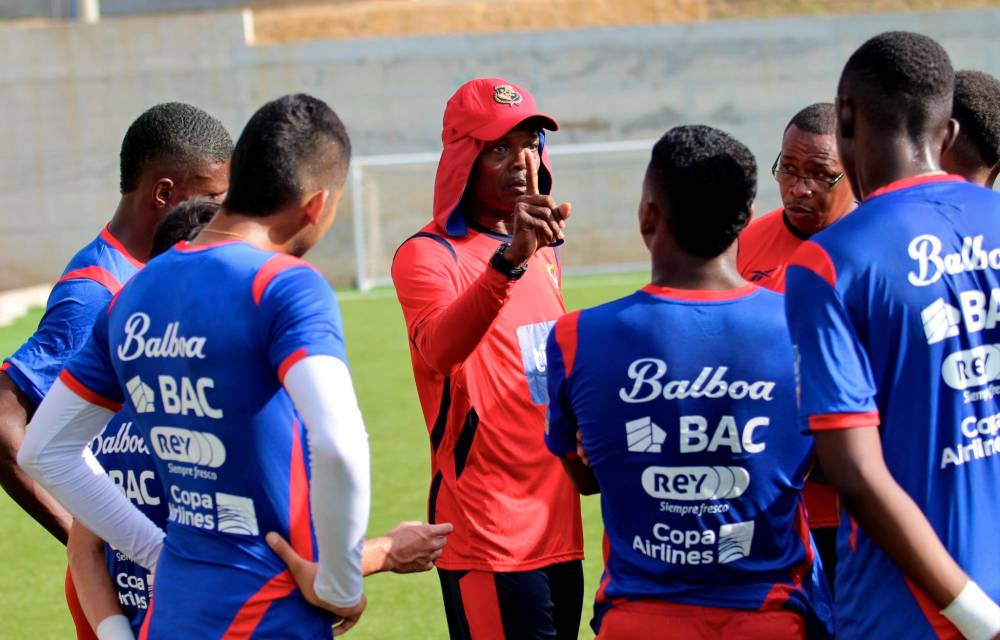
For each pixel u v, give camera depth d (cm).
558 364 711
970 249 639
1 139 4931
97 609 737
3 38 4891
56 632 1326
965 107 741
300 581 637
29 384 821
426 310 910
